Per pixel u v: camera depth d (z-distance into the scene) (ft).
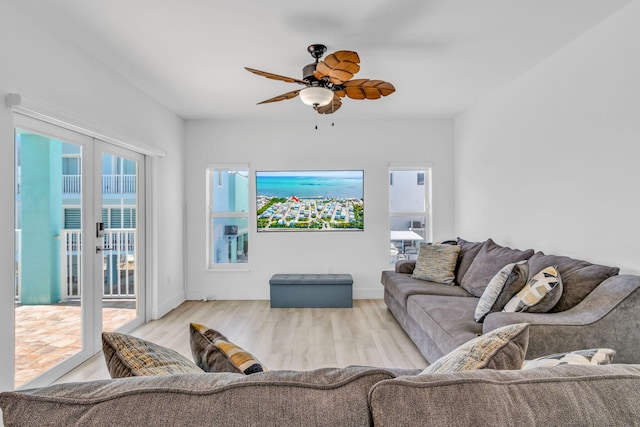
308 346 10.03
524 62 9.60
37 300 7.91
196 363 3.76
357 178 15.56
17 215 7.41
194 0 6.66
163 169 13.14
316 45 8.44
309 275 15.11
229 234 15.84
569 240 8.54
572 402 2.10
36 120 7.57
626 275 6.44
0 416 6.13
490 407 2.07
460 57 9.29
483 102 12.77
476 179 13.41
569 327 5.93
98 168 9.72
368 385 2.26
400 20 7.46
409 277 12.47
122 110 10.42
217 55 9.02
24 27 6.93
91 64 8.97
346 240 15.60
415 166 15.64
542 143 9.52
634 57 6.77
